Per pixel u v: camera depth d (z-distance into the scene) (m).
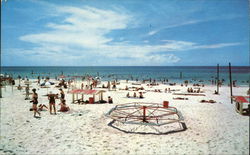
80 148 7.11
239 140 3.43
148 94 22.75
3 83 31.75
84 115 11.86
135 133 8.73
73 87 29.58
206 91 26.09
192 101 17.28
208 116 10.60
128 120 10.84
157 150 6.77
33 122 10.30
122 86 33.34
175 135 8.25
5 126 9.59
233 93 23.62
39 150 6.93
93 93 15.37
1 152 6.71
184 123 9.91
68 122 10.36
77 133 8.73
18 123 10.09
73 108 13.89
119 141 7.78
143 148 7.02
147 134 8.57
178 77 63.47
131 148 7.06
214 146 4.78
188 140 7.27
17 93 21.58
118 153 6.63
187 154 5.77
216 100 17.91
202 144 6.14
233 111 11.18
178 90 27.39
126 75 77.19
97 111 12.98
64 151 6.85
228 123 5.02
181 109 13.52
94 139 8.02
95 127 9.58
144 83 40.97
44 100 17.27
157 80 50.72
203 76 67.50
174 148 6.76
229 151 3.37
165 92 25.00
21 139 7.97
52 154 6.59
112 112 12.54
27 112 12.42
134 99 18.73
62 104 13.18
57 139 8.01
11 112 12.40
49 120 10.70
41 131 8.95
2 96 19.23
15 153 6.65
